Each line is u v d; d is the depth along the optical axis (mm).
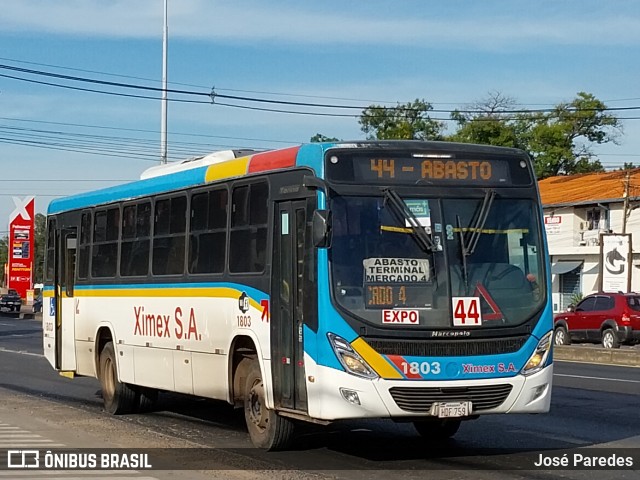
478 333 10461
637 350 27609
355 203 10586
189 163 14438
